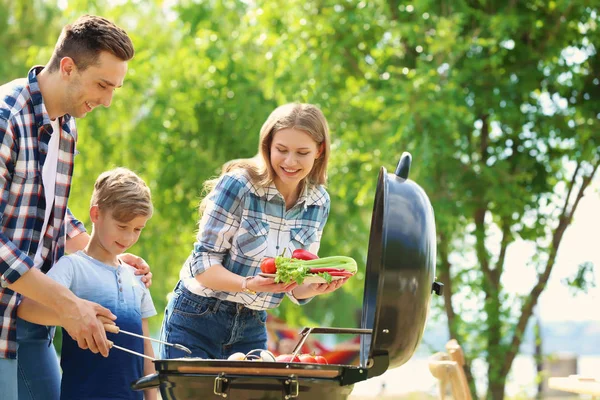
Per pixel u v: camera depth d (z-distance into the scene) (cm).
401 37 941
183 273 365
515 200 912
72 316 289
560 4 905
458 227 995
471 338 955
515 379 988
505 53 955
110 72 315
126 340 341
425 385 1154
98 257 351
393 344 287
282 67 988
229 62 1143
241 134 1139
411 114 860
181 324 357
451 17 877
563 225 977
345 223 1164
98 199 347
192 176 1134
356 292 1222
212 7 1170
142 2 1274
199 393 269
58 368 347
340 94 984
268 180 346
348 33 949
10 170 306
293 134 337
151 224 1203
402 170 313
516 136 973
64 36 315
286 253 357
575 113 960
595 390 406
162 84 1155
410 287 286
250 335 366
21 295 315
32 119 312
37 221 318
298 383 268
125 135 1162
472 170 915
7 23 1390
